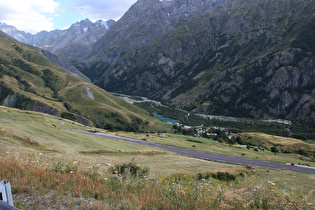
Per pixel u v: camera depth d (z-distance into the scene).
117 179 11.59
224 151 88.69
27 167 11.08
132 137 95.81
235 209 8.56
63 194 8.38
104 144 63.00
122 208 7.57
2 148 30.50
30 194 7.93
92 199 8.28
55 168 11.91
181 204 7.99
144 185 11.04
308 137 194.75
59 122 95.81
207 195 9.44
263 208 8.93
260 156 86.31
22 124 59.03
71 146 50.66
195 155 74.31
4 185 5.83
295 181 44.34
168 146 84.88
